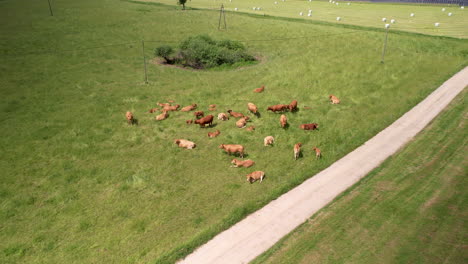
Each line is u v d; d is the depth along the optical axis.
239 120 17.25
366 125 17.25
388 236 9.76
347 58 29.98
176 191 12.38
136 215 11.16
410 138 15.66
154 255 9.49
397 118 17.89
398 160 13.84
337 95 21.59
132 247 9.80
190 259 9.33
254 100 21.09
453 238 9.55
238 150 14.22
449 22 46.75
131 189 12.52
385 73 25.41
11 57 29.69
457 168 12.95
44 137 16.41
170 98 21.66
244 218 10.90
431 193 11.58
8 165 14.05
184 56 29.89
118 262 9.29
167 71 27.64
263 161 14.24
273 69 27.77
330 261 8.99
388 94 21.30
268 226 10.48
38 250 9.76
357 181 12.60
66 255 9.55
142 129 17.33
